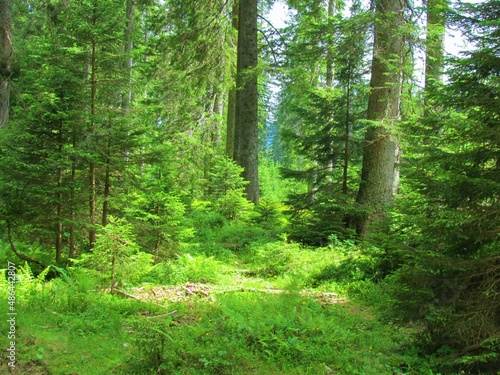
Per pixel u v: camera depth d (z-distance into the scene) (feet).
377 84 39.04
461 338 14.57
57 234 28.55
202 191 69.77
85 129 28.45
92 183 28.96
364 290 25.08
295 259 32.99
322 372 14.34
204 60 60.70
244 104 54.49
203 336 16.15
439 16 16.92
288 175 43.55
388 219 19.98
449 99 15.79
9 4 37.01
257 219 49.34
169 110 63.82
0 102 36.63
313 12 53.78
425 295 15.19
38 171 27.20
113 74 30.48
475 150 15.08
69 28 28.76
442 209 15.33
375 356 15.99
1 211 26.53
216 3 59.67
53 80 27.50
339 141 40.68
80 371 13.84
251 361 14.85
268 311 19.06
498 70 15.19
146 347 14.12
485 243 14.96
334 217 39.01
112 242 23.61
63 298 20.22
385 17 38.01
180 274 28.32
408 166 17.53
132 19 60.44
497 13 15.38
